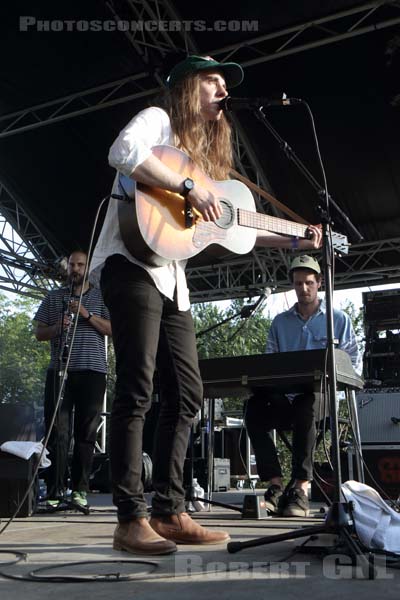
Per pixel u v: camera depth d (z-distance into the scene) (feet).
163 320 7.63
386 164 26.14
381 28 20.80
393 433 15.47
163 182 6.99
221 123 8.25
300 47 21.36
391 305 21.16
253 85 24.39
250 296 23.25
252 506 11.62
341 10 20.76
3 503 12.57
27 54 23.43
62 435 13.96
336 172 26.78
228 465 24.49
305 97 24.08
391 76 22.65
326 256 7.89
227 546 6.80
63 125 26.96
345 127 24.76
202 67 7.73
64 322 13.73
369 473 14.23
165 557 6.46
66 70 24.08
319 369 11.46
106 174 29.35
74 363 13.79
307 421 12.66
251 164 26.76
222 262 32.53
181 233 7.54
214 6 20.99
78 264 14.12
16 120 26.30
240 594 4.75
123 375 7.00
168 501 7.50
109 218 7.43
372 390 16.03
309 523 10.75
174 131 7.63
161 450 7.65
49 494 13.82
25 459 12.67
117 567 5.92
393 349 20.88
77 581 5.28
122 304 7.05
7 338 81.46
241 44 22.25
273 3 20.68
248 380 11.98
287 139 25.41
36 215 31.81
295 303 14.55
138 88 24.90
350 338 13.60
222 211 8.28
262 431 13.35
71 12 21.40
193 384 7.73
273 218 8.90
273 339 14.46
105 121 26.63
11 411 14.78
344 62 22.49
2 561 6.40
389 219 29.19
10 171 29.55
